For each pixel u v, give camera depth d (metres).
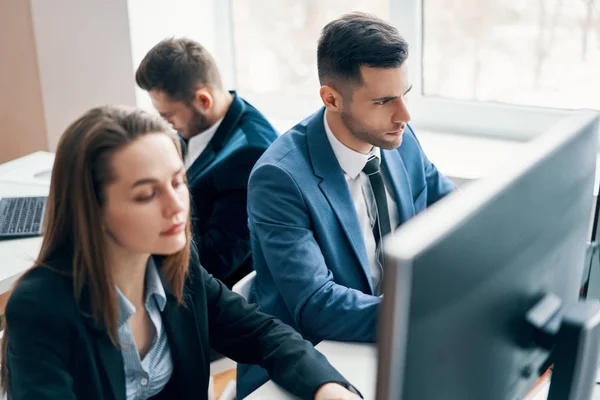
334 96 1.63
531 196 0.86
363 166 1.72
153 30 2.89
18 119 3.22
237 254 2.08
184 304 1.38
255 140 2.09
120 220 1.16
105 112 1.16
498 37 2.63
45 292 1.20
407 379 0.71
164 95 2.09
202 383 1.42
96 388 1.23
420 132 2.84
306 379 1.31
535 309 0.94
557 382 0.99
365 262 1.65
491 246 0.79
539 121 2.64
